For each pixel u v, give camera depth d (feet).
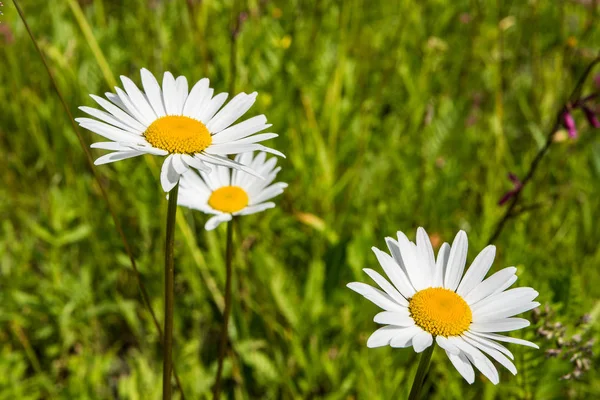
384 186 1.75
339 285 1.44
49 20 2.03
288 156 1.72
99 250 1.57
